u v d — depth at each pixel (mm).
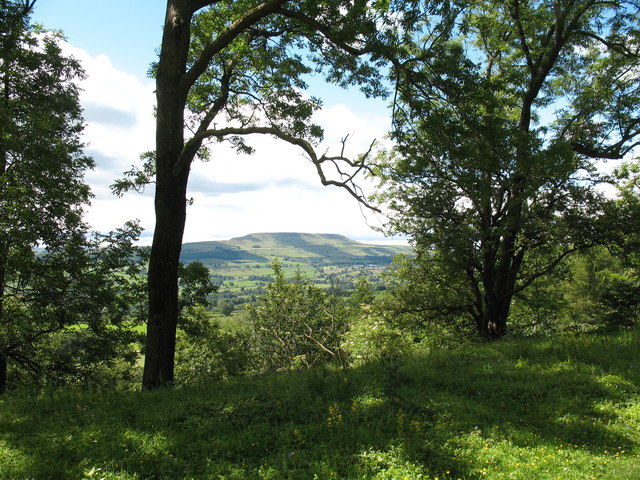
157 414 6285
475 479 4758
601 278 31062
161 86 9523
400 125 11344
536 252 15570
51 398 7164
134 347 18188
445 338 17750
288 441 5578
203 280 17359
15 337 15227
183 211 9891
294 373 9539
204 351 23641
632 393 6992
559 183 13664
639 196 14484
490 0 15000
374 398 7109
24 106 16375
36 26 17641
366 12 9602
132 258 17625
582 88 15992
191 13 9742
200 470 4828
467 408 6727
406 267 18500
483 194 11312
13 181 14438
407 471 4793
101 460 4859
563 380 7617
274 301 26625
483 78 10602
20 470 4473
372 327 17734
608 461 5066
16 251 14203
